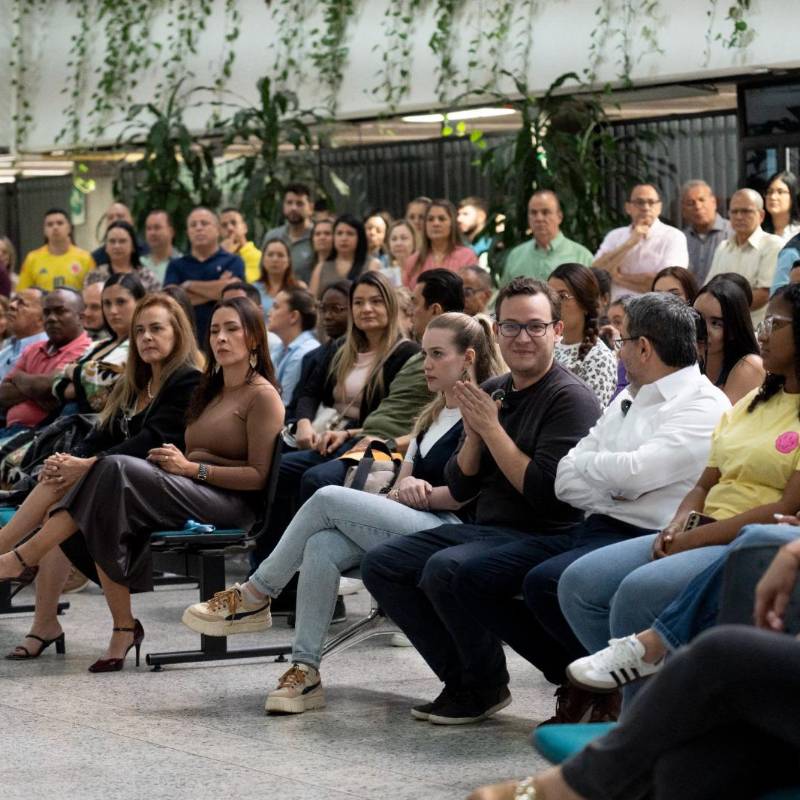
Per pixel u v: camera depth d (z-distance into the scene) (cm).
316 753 616
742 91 1509
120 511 772
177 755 615
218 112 1878
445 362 739
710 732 390
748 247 1259
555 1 1559
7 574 773
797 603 440
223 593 725
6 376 1088
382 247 1584
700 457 609
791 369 568
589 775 402
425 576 648
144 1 1942
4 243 1823
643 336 621
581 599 577
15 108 2084
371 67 1725
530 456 664
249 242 1702
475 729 656
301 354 1134
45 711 699
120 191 1994
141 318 856
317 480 877
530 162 1554
